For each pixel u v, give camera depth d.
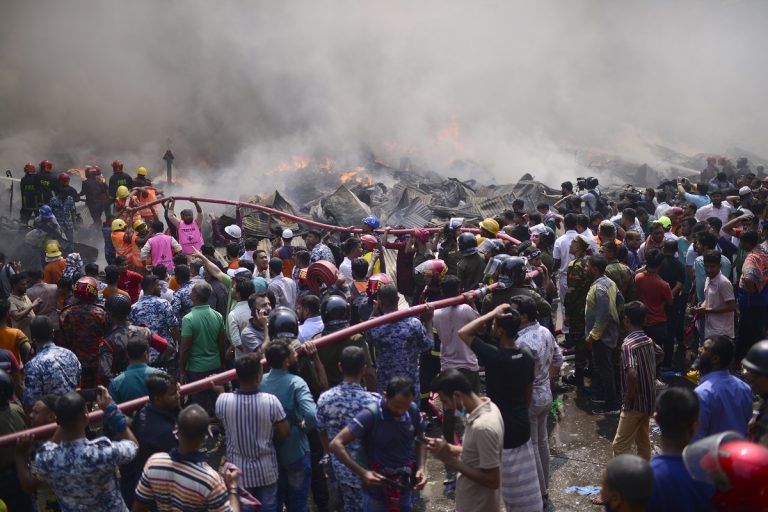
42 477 3.89
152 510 4.15
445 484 5.80
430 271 6.73
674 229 10.72
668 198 14.31
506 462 4.58
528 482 4.58
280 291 7.47
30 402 5.26
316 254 8.77
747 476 2.77
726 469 2.81
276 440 4.64
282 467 4.71
